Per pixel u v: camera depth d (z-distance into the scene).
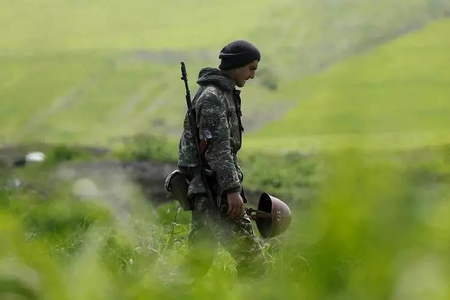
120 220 9.20
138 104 173.50
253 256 10.91
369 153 2.09
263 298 2.53
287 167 51.06
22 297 2.31
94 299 2.51
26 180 29.25
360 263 1.96
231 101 11.46
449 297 1.85
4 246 2.38
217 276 3.16
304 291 2.08
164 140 62.66
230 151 11.24
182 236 12.24
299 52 189.25
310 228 2.05
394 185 2.02
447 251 1.90
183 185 11.50
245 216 11.11
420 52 154.75
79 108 172.25
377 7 198.38
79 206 8.61
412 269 1.89
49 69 198.00
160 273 3.74
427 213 1.97
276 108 152.00
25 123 162.38
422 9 190.50
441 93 123.44
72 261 2.75
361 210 2.00
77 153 57.94
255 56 11.50
